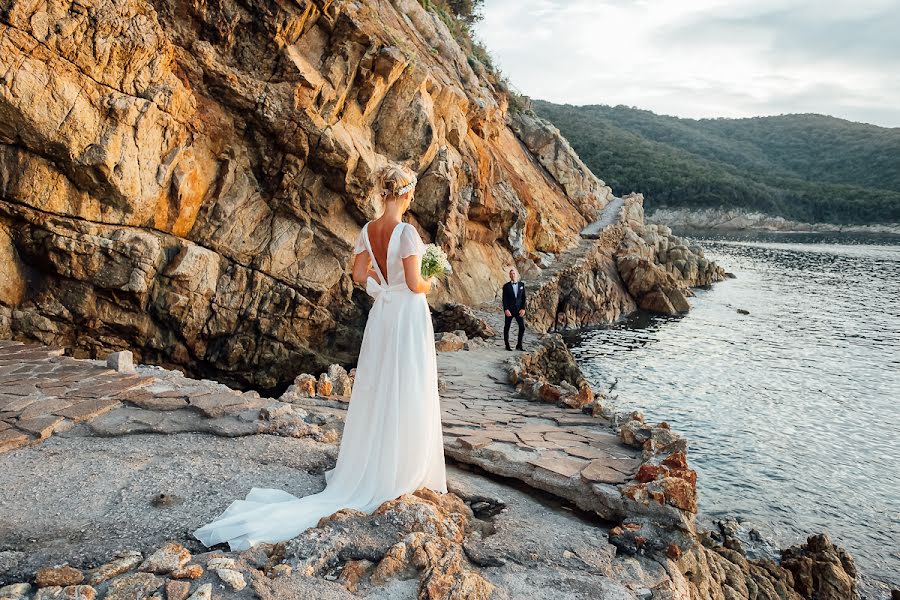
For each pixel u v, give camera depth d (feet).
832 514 34.58
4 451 16.25
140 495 14.12
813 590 26.63
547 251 97.14
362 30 49.57
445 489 15.29
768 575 25.59
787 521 33.42
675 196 436.35
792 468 40.70
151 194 38.04
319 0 46.78
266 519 12.73
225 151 43.47
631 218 150.10
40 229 34.58
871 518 34.27
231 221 43.19
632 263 104.42
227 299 42.68
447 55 89.04
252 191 44.73
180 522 13.03
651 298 102.58
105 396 20.85
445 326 56.54
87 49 33.81
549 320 81.20
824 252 236.43
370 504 13.64
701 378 61.98
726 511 34.19
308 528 12.32
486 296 70.54
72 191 35.04
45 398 20.45
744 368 66.85
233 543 12.11
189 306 40.27
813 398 56.70
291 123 44.06
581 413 25.55
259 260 44.24
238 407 20.25
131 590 10.12
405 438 13.94
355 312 49.65
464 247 71.82
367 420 14.20
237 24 42.70
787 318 99.66
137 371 25.62
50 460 15.87
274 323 44.96
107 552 11.75
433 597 10.62
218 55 42.42
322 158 46.09
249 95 42.75
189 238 41.93
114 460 15.99
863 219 437.99
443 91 65.57
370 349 14.24
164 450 16.89
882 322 97.25
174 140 39.63
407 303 14.12
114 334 38.24
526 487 17.65
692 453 42.55
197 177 41.42
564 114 546.26
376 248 14.26
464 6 134.41
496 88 123.44
